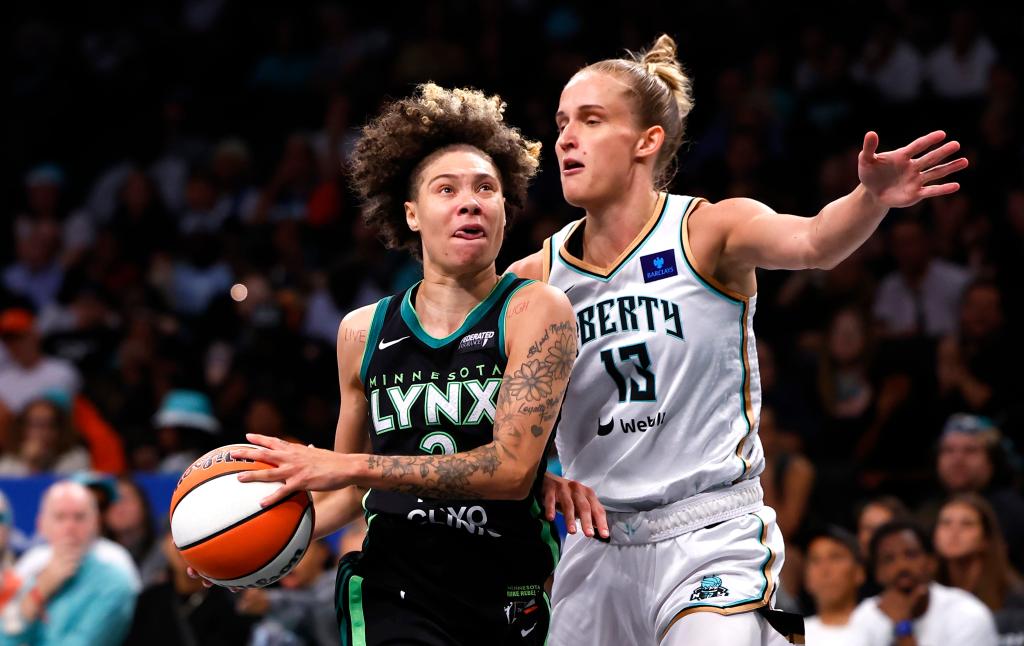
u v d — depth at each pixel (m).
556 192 11.32
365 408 3.87
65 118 14.45
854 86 11.73
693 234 4.04
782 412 8.72
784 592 6.34
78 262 12.34
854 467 7.93
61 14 15.45
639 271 4.06
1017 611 6.43
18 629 6.40
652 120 4.13
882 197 3.54
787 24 12.57
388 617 3.58
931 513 7.39
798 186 10.98
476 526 3.55
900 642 6.10
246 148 13.20
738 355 4.07
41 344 10.89
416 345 3.66
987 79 11.67
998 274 9.74
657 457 4.03
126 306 11.54
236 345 10.68
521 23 13.02
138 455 9.11
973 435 7.40
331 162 12.47
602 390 4.09
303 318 10.51
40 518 7.44
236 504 3.45
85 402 9.27
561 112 4.17
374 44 13.79
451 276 3.67
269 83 14.05
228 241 12.00
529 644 3.66
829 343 8.92
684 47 12.49
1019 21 12.03
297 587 6.83
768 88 11.86
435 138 3.75
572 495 3.77
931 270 9.80
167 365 10.42
